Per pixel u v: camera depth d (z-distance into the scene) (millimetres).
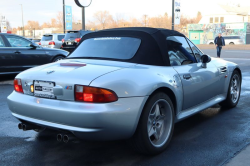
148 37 3570
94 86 2766
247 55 19375
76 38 16609
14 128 4270
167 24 61531
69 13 23219
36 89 3125
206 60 4055
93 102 2766
